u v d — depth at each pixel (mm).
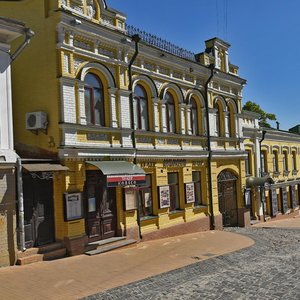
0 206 11625
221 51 23938
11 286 9914
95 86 15539
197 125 21562
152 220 17781
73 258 13211
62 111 13883
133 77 17047
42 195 13508
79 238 13883
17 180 12203
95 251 14078
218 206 22453
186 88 20547
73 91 14328
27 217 12922
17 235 12203
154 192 18141
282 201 31562
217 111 23250
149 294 9711
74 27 14352
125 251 14812
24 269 11508
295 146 34875
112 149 15570
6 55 12102
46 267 11867
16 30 11953
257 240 18484
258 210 27422
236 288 10172
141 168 16328
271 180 27203
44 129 14125
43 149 14250
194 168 20938
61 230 13695
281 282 10711
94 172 15195
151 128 18125
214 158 22203
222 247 16125
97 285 10250
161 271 11875
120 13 16594
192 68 20719
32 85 14680
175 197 19688
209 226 21422
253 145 27766
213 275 11664
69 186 13867
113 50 16172
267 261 13734
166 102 19281
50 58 14211
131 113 16734
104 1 15820
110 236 15625
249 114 27203
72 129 14156
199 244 16719
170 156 18891
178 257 13977
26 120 14320
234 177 24453
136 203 16641
